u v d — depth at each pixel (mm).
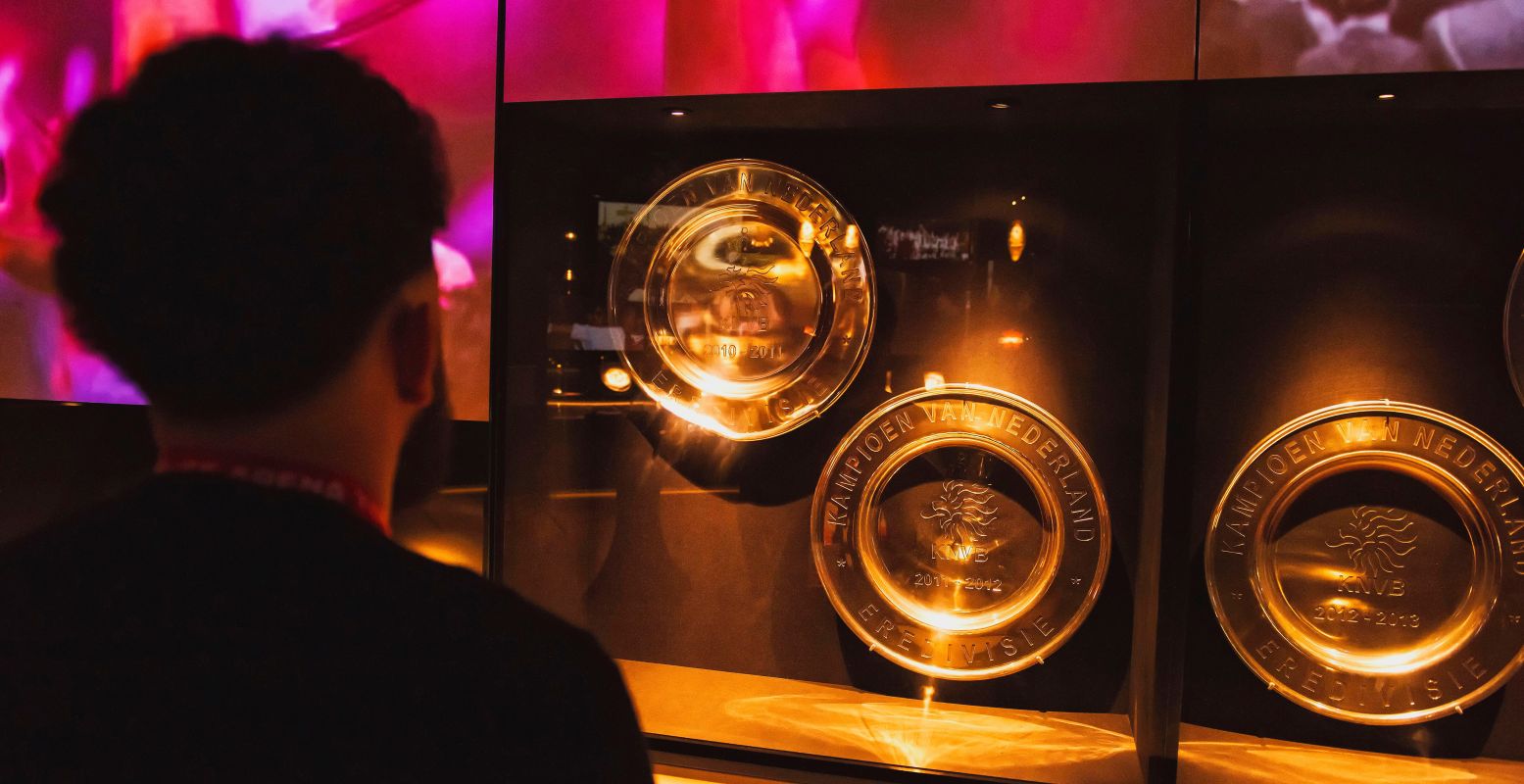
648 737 2164
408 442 767
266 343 487
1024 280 2207
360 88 526
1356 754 2076
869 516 2279
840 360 2238
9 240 2311
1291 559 2051
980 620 2229
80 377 2305
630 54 2039
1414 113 1904
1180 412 1854
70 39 2252
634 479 2400
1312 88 1783
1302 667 2043
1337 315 2062
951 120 2098
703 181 2266
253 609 453
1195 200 1815
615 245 2289
